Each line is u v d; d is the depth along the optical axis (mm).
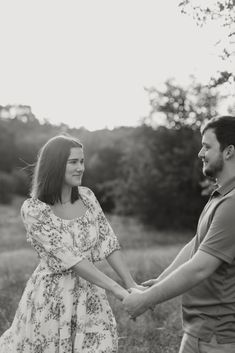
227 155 3887
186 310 4066
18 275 11883
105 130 51625
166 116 36000
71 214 4625
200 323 3963
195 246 4133
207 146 3934
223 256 3764
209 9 5746
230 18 5738
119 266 4781
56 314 4473
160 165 36844
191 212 36438
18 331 4586
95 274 4379
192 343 4004
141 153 37750
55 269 4484
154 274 10312
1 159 67250
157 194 36562
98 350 4449
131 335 6879
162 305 8148
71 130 58406
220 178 3963
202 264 3783
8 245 25812
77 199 4730
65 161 4520
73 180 4547
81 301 4488
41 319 4469
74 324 4500
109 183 39719
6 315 7867
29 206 4574
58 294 4477
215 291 3895
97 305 4578
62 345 4418
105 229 4812
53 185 4539
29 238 4645
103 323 4566
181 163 36219
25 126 73750
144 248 22750
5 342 4660
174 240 29031
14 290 9859
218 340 3904
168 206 36625
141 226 37031
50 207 4586
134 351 6367
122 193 38125
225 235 3764
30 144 67375
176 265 4562
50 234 4496
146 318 7539
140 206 37062
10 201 61000
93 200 4809
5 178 62281
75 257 4402
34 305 4520
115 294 4285
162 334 6898
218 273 3867
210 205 4035
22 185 63969
